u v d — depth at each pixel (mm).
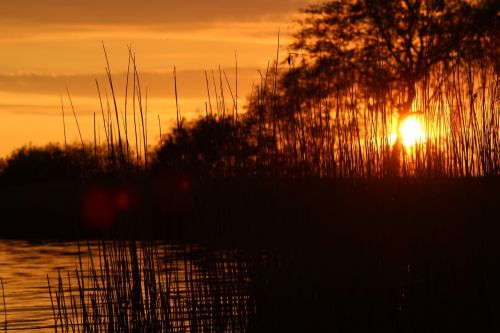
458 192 10133
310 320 10141
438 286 10031
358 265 10133
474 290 9953
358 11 32719
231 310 10273
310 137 10453
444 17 29422
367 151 10383
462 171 10203
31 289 16844
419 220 10156
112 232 9961
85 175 10078
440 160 10289
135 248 9922
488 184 10055
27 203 35750
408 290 10094
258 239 10320
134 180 9977
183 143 10398
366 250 10141
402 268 10117
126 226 9930
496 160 10086
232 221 10312
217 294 10234
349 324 10094
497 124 10188
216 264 10289
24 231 34469
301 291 10211
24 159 58094
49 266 22062
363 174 10305
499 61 10484
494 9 27922
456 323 9922
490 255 9930
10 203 36000
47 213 34750
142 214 9992
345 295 10125
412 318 10047
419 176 10258
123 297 9891
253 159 10453
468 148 10227
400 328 10039
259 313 10305
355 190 10250
